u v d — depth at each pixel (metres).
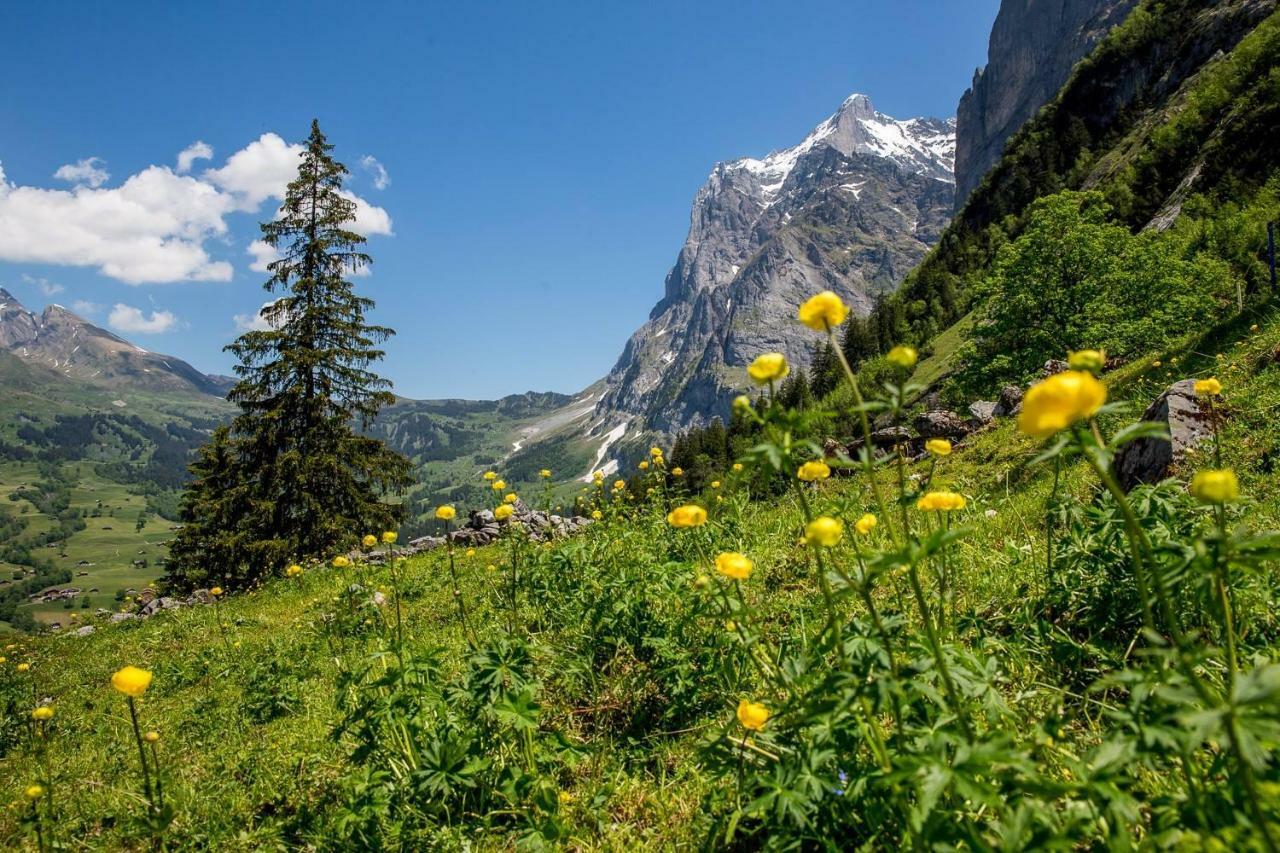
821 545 1.79
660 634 3.94
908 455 12.47
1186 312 24.30
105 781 4.97
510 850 2.66
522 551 6.18
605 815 2.83
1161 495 3.14
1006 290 27.72
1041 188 91.44
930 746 1.69
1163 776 2.02
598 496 7.40
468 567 10.46
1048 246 26.66
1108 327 24.56
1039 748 2.08
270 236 23.86
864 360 83.62
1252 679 1.18
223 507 21.88
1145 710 1.55
